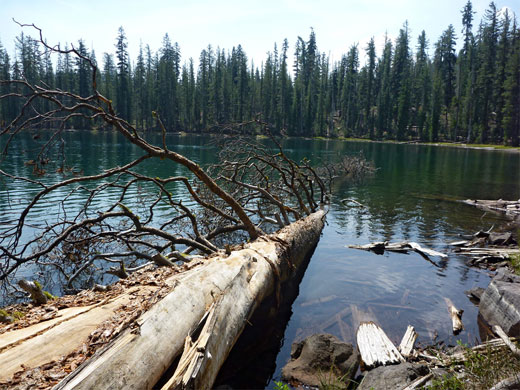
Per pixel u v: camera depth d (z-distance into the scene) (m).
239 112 70.31
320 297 6.30
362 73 77.12
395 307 5.91
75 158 26.34
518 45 56.88
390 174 25.86
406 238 10.35
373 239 10.22
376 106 77.81
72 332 2.83
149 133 63.56
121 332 2.74
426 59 80.19
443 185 20.95
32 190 15.55
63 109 5.78
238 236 10.08
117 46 65.81
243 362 4.35
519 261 7.41
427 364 4.18
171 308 3.23
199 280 3.85
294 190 10.75
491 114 60.91
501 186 20.72
